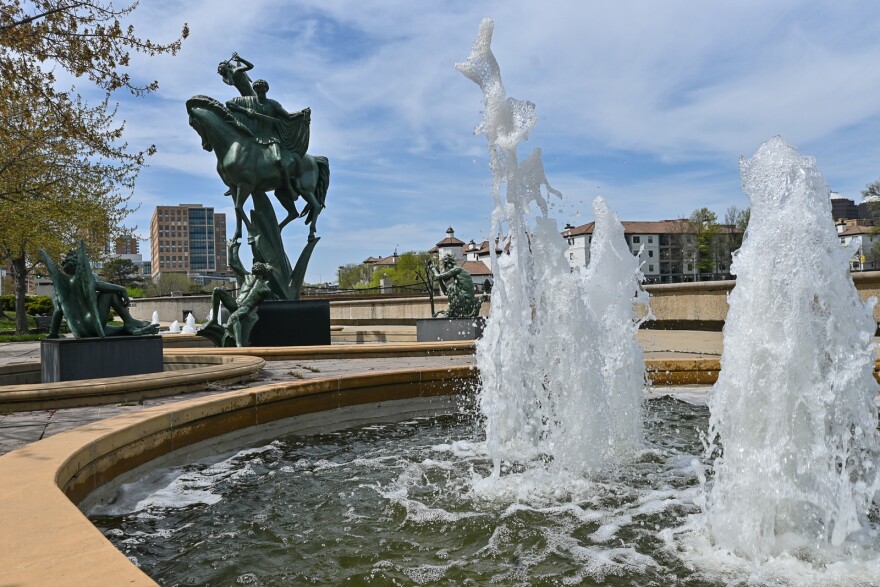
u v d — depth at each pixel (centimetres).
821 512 382
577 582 335
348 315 3406
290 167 1688
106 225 3078
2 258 3036
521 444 650
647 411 787
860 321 405
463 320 1547
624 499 472
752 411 395
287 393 725
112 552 242
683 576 340
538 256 617
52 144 2127
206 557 371
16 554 239
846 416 396
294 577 344
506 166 616
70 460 401
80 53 1348
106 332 964
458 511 450
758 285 405
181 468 566
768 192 419
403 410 852
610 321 696
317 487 511
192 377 773
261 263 1513
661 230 8625
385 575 346
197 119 1606
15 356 1684
